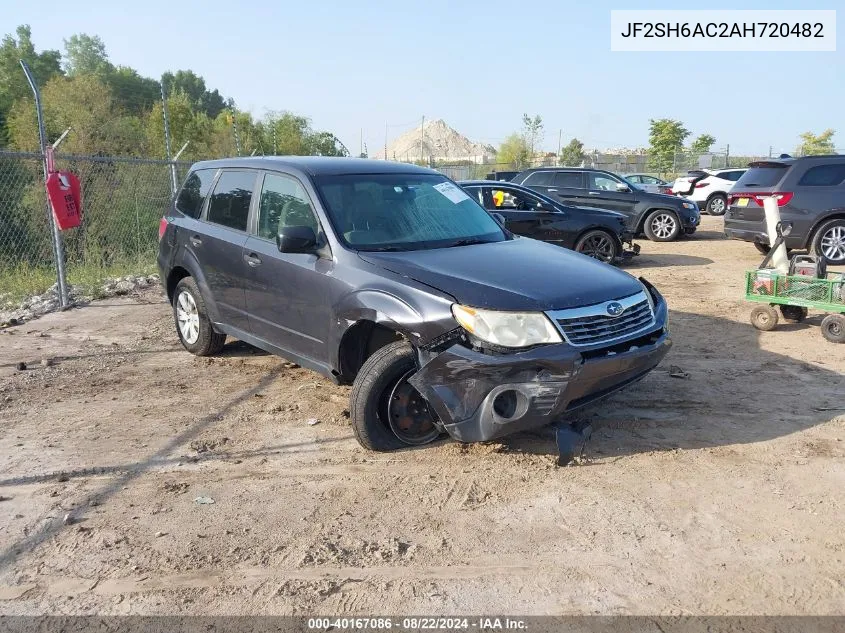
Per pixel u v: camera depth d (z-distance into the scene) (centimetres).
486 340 398
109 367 652
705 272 1159
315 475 425
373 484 412
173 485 415
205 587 316
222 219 607
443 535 356
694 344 699
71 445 473
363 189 532
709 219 2275
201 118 3791
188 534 360
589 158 4906
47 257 1362
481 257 472
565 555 336
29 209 1392
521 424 405
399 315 424
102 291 1045
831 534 351
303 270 497
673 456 441
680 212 1598
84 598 309
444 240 514
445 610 298
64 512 384
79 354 699
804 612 292
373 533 359
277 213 543
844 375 595
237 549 346
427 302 417
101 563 335
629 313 435
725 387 567
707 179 2462
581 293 421
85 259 1339
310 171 534
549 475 419
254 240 555
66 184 924
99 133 2595
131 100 3634
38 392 582
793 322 787
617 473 420
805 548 339
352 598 307
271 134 4181
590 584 314
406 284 432
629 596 305
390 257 464
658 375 598
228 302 596
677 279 1093
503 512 378
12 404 554
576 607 298
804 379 585
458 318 405
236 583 318
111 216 1429
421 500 392
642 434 475
